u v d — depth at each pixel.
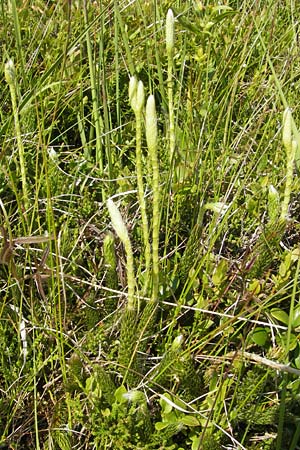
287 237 0.63
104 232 0.61
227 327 0.49
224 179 0.66
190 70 0.71
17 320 0.52
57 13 0.87
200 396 0.47
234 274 0.55
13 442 0.48
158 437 0.45
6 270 0.56
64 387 0.47
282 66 0.78
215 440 0.45
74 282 0.56
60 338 0.47
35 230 0.59
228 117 0.68
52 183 0.64
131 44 0.84
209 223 0.62
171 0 0.88
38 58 0.83
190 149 0.67
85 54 0.83
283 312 0.49
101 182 0.67
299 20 0.88
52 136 0.76
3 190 0.64
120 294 0.54
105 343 0.52
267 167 0.70
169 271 0.57
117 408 0.44
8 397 0.49
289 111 0.47
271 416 0.46
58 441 0.46
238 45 0.79
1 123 0.68
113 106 0.80
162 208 0.57
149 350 0.52
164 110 0.70
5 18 0.81
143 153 0.72
